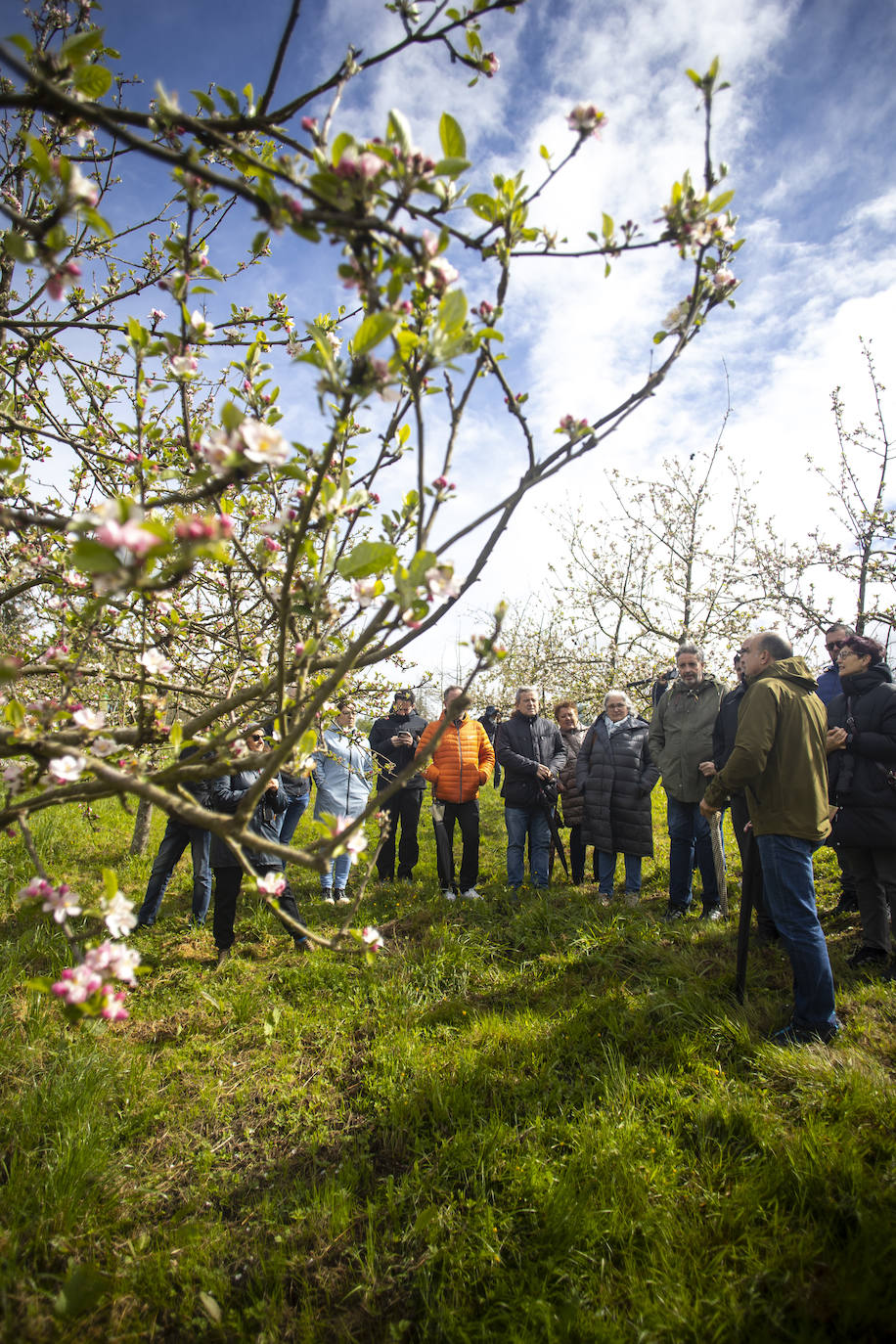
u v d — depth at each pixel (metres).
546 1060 2.93
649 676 9.24
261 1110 2.82
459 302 1.09
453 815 5.66
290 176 1.08
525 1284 1.98
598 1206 2.16
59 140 2.00
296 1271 2.11
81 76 1.20
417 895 5.25
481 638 1.27
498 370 1.41
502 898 5.07
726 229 1.41
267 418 1.71
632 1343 1.81
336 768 5.37
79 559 0.96
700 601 9.06
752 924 4.26
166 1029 3.41
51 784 1.50
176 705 2.34
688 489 9.58
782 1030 2.94
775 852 2.89
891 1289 1.79
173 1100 2.86
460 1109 2.68
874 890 3.57
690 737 4.56
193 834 4.78
